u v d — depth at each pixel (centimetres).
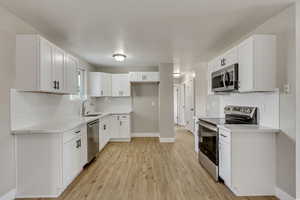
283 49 222
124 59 482
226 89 283
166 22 258
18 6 213
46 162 235
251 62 232
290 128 213
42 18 244
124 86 561
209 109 466
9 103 225
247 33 300
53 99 331
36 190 235
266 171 237
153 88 600
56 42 342
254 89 231
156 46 367
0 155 212
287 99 217
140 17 243
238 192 237
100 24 264
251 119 277
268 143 237
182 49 390
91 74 521
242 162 237
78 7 216
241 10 225
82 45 361
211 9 222
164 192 249
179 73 723
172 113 530
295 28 205
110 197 237
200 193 246
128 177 297
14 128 233
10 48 227
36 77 235
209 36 313
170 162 366
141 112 602
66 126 264
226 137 247
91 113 510
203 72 552
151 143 518
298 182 206
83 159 321
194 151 441
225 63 303
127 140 541
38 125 275
